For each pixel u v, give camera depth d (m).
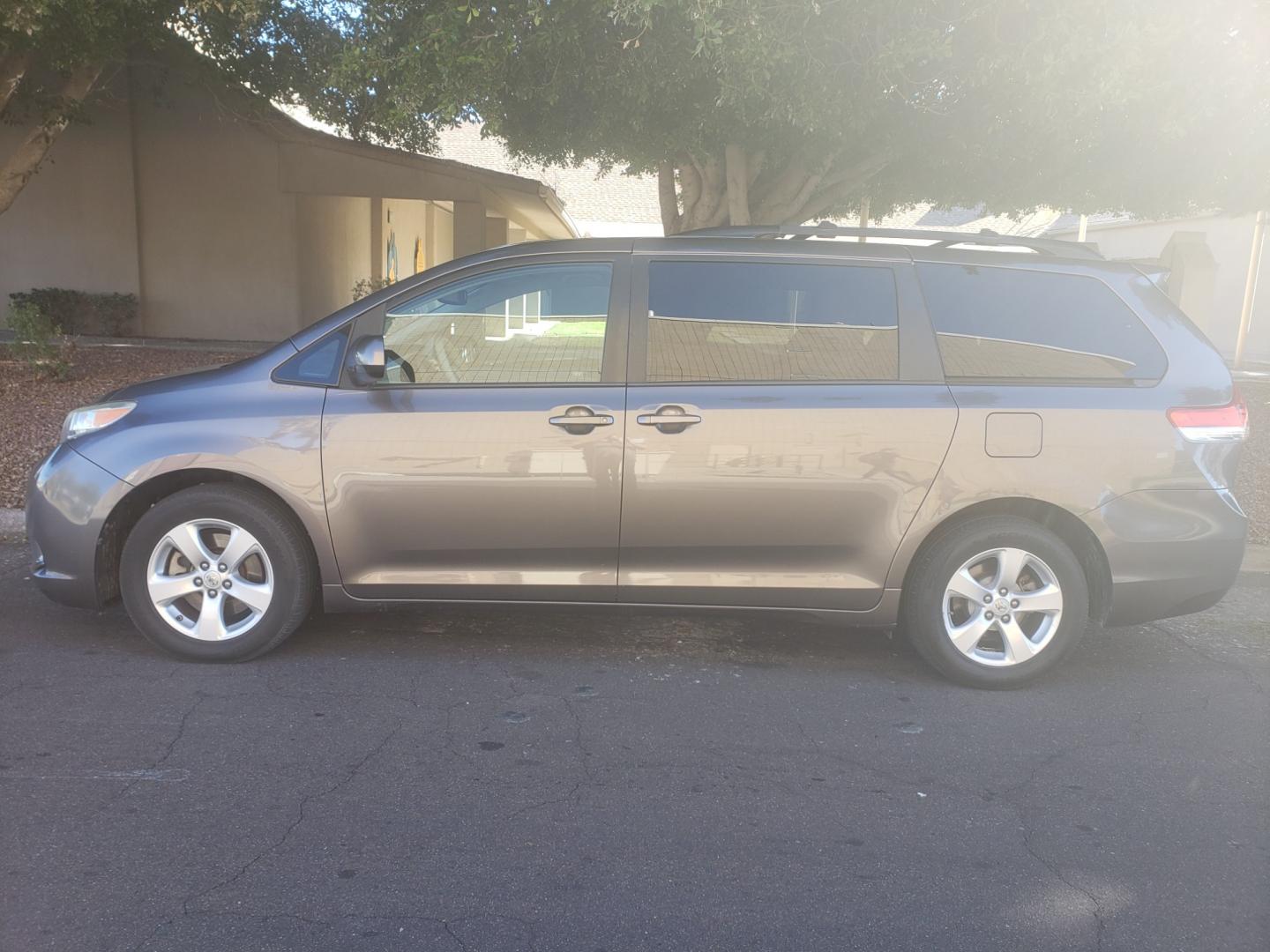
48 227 18.31
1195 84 7.36
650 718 4.13
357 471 4.38
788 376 4.42
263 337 18.75
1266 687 4.60
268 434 4.39
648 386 4.40
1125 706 4.36
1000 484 4.36
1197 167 10.15
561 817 3.34
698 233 4.64
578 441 4.34
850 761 3.79
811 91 7.85
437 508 4.40
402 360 4.51
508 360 4.48
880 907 2.90
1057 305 4.50
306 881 2.95
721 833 3.27
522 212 23.23
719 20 6.94
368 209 22.83
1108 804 3.51
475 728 3.98
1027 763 3.80
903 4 7.34
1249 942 2.76
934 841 3.25
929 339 4.45
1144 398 4.39
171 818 3.26
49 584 4.54
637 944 2.71
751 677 4.59
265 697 4.20
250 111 16.38
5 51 10.55
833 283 4.50
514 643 4.92
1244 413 4.46
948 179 11.94
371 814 3.32
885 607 4.48
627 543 4.43
